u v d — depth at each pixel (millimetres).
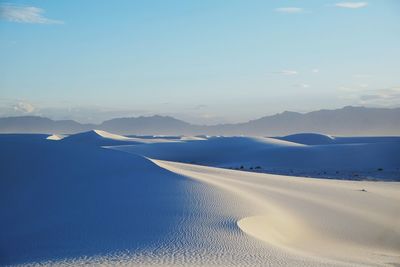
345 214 40438
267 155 114438
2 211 41062
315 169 101250
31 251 26734
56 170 49750
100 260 21953
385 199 49812
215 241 25875
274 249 24812
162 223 30406
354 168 101125
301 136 191000
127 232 28875
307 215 38406
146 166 50375
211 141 141625
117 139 164875
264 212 34750
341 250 29750
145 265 20703
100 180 45625
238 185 47688
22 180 47438
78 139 160500
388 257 28750
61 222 34156
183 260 21906
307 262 22062
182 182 43188
